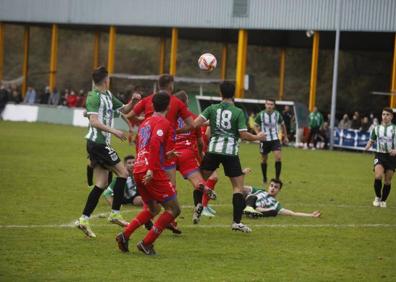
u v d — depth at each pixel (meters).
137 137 20.53
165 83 23.25
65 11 99.38
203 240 22.47
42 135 68.50
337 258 20.45
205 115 24.05
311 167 50.44
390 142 31.22
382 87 119.00
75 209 27.23
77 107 96.38
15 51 152.62
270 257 20.28
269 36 102.38
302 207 30.62
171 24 90.06
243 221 26.19
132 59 143.00
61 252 19.94
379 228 25.73
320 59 126.25
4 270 17.78
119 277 17.47
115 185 22.48
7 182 34.28
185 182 37.53
